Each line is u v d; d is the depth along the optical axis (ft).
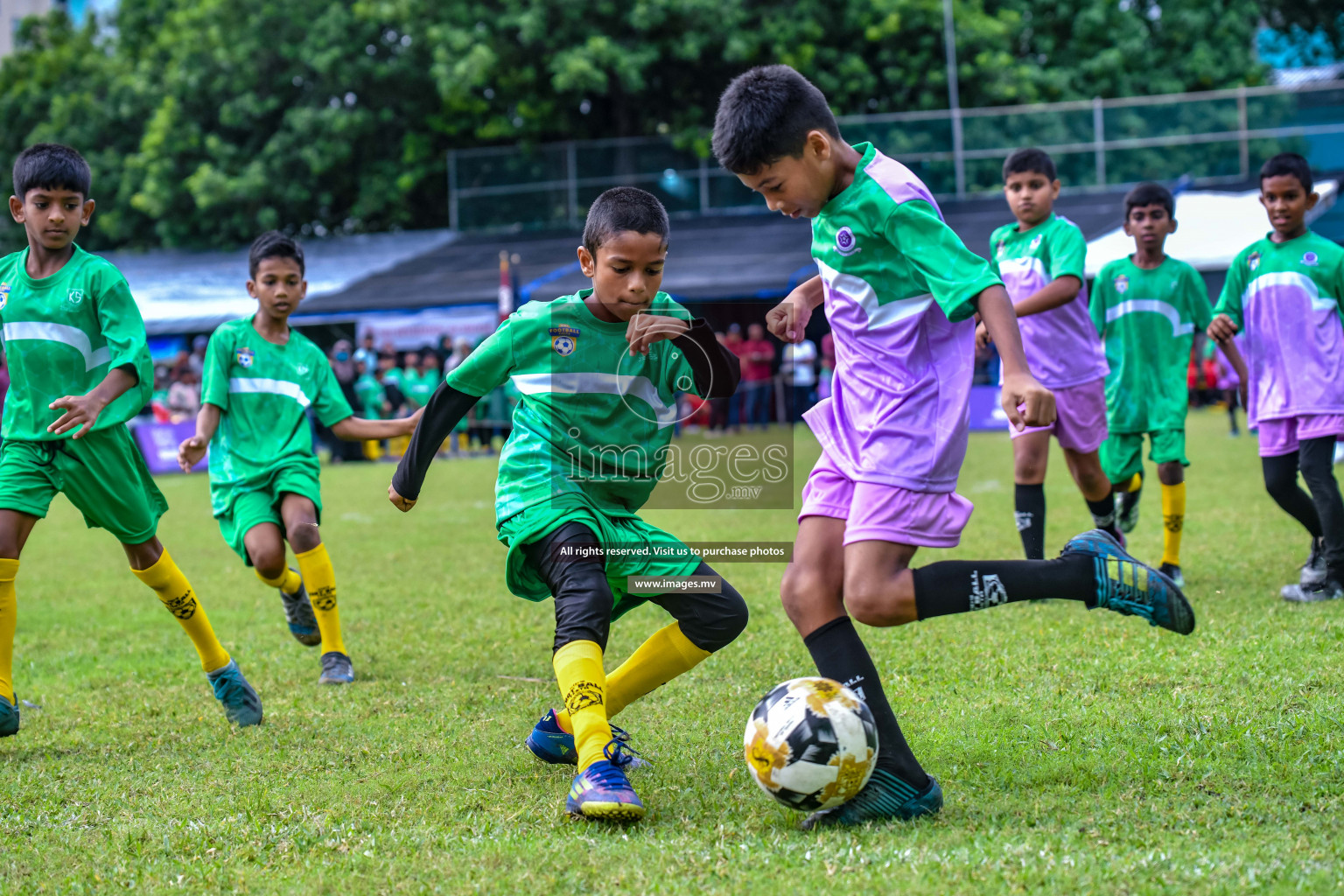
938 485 25.64
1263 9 272.92
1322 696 32.53
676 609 29.30
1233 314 53.06
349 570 69.05
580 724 26.40
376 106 249.55
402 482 29.14
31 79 274.36
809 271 183.52
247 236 250.98
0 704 33.76
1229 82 244.83
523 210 240.32
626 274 27.48
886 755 25.50
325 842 25.43
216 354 45.44
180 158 250.98
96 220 257.96
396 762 31.68
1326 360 48.96
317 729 35.60
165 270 246.06
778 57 229.66
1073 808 25.32
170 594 36.14
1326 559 47.83
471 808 27.58
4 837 26.50
